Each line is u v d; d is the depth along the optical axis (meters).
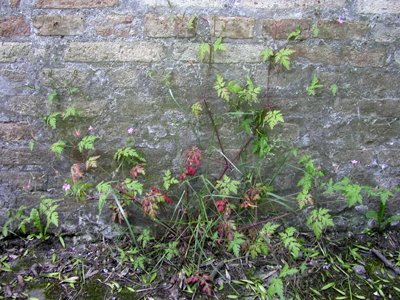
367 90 2.21
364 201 2.39
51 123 2.03
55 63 2.09
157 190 2.12
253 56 2.13
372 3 2.09
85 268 2.07
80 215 2.32
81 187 1.99
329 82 2.19
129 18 2.05
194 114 2.11
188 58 2.11
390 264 2.11
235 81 2.17
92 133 2.21
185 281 1.95
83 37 2.07
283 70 2.16
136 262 2.03
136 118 2.20
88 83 2.13
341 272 2.07
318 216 1.98
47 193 2.29
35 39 2.06
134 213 2.32
